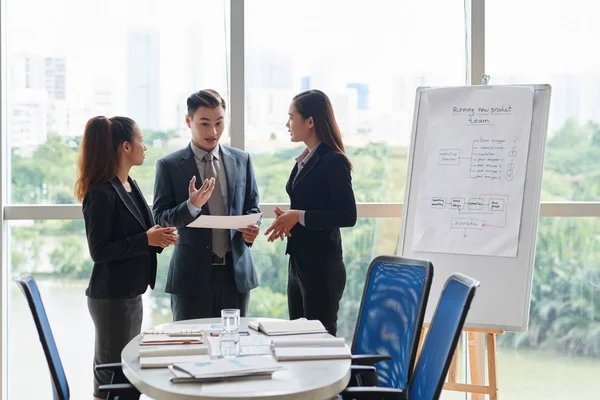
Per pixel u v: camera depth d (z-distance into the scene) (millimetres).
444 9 4148
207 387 1951
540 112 3543
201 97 3340
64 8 4047
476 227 3543
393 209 4090
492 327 3438
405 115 4137
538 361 4078
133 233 3145
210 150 3404
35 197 4035
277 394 1890
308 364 2203
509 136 3564
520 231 3475
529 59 4121
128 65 4078
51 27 4043
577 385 4070
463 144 3641
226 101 4098
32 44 4035
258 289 4090
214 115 3338
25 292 2207
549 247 4082
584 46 4121
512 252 3459
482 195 3561
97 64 4066
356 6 4137
